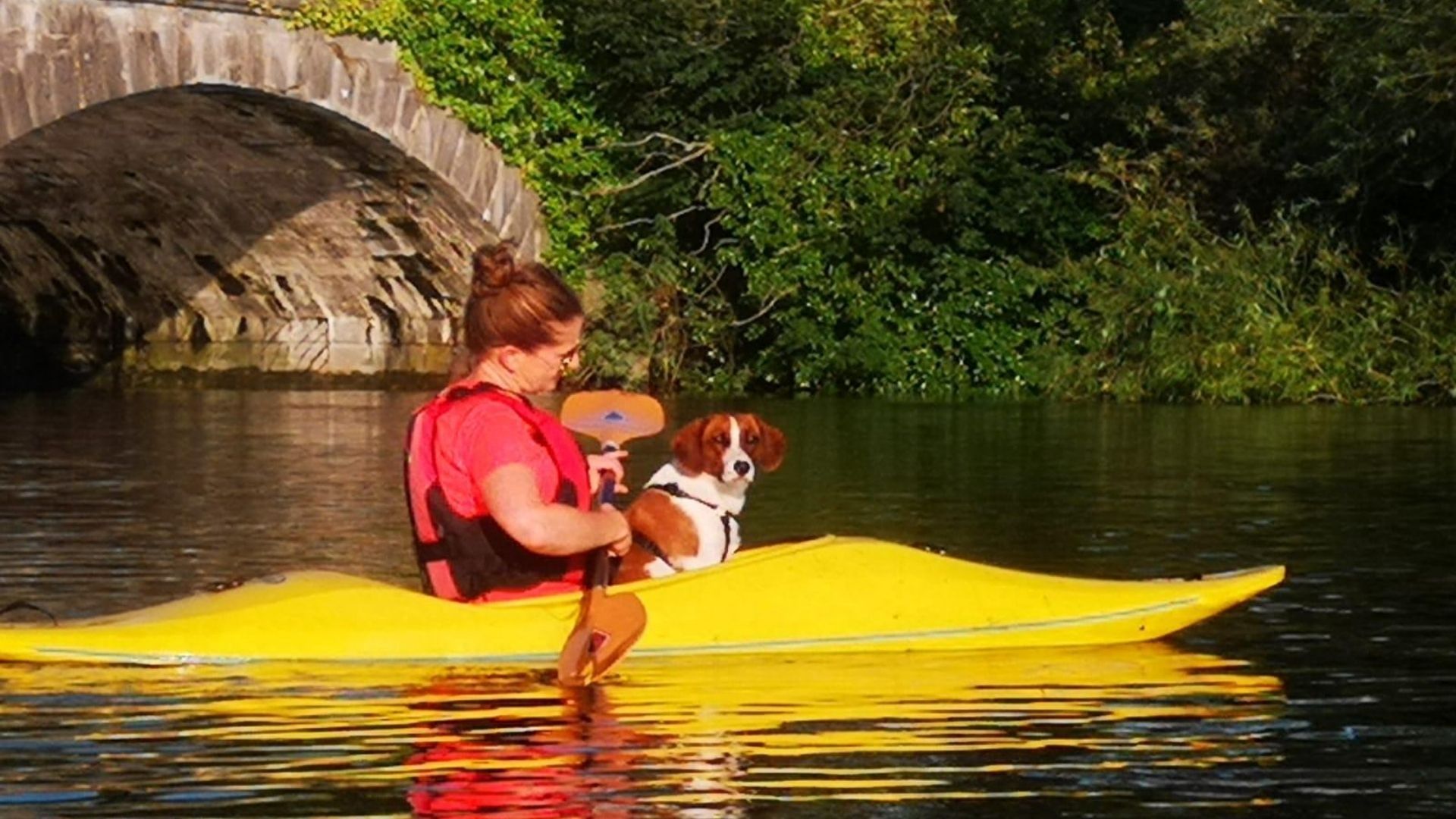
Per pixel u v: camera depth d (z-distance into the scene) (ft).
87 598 30.48
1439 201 86.99
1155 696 22.85
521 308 23.73
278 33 72.43
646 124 85.46
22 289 88.94
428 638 23.91
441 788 18.74
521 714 21.63
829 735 20.79
